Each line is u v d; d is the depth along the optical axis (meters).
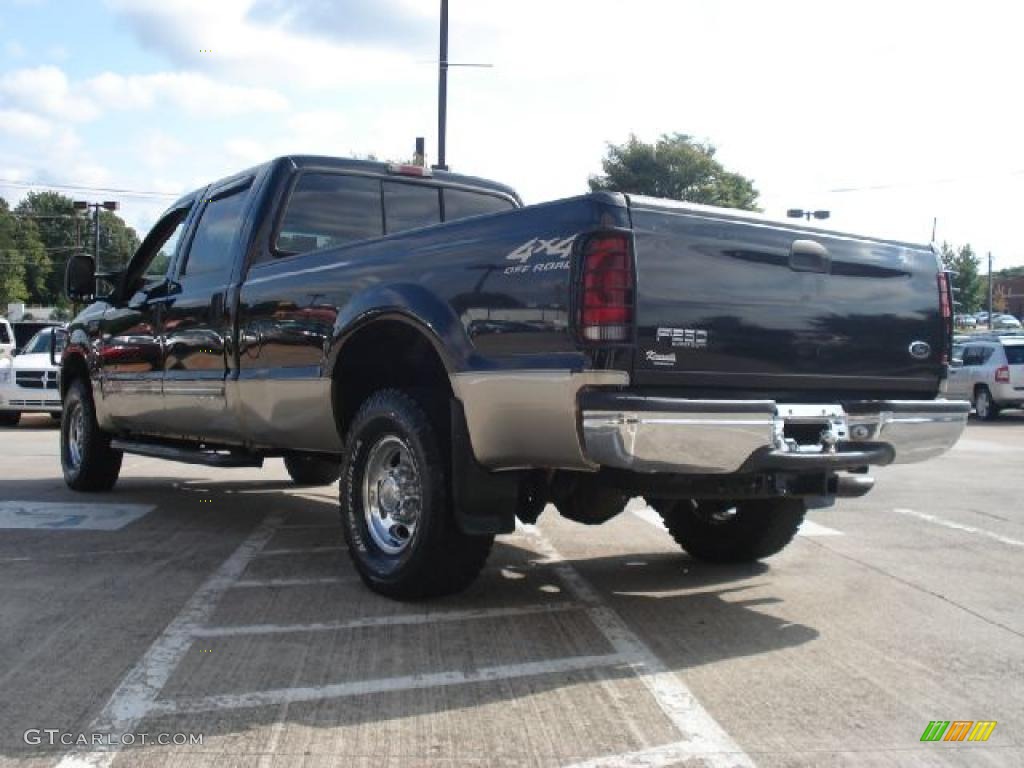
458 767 3.31
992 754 3.48
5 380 16.80
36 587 5.55
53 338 9.68
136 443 8.20
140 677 4.11
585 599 5.50
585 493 5.11
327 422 5.82
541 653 4.50
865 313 5.18
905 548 7.08
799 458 4.69
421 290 5.01
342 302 5.51
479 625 4.93
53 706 3.79
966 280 93.44
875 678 4.25
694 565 6.47
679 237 4.50
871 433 5.03
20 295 107.25
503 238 4.66
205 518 7.84
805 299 4.93
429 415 5.08
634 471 4.44
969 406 5.45
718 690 4.06
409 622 4.95
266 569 6.05
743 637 4.82
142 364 7.69
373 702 3.88
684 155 47.75
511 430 4.57
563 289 4.32
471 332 4.74
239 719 3.69
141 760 3.33
